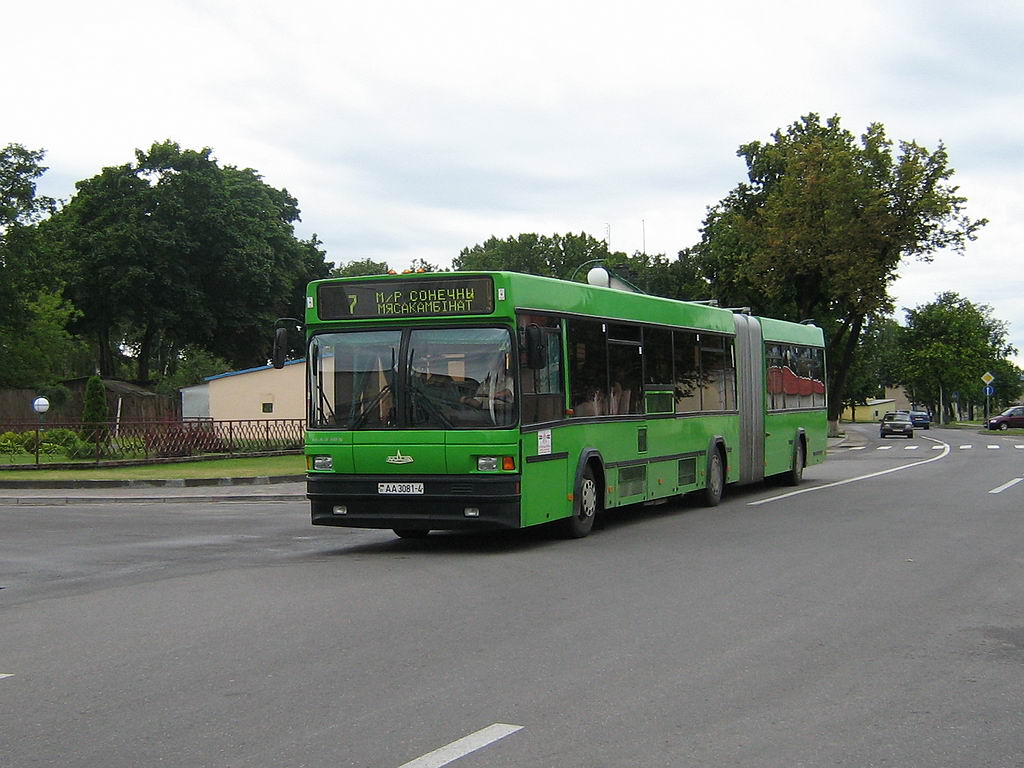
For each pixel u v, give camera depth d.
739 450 20.12
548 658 7.36
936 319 118.44
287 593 10.20
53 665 7.41
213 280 65.00
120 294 60.22
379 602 9.61
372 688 6.59
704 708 6.11
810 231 53.12
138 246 60.25
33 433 30.91
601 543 13.78
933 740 5.52
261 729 5.75
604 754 5.29
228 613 9.23
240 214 65.19
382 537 15.33
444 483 12.54
